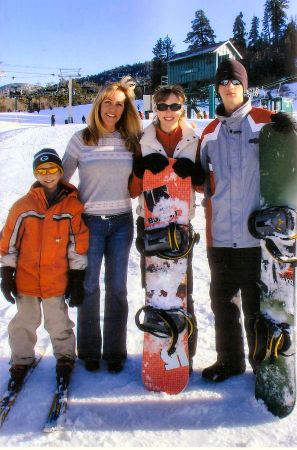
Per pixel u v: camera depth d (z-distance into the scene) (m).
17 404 2.12
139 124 2.52
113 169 2.38
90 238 2.40
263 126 2.13
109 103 2.34
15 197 8.38
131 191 2.50
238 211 2.21
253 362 2.33
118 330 2.49
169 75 33.44
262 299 2.10
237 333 2.36
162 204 2.28
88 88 76.94
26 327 2.30
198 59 30.89
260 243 2.12
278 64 61.44
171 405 2.12
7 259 2.20
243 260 2.23
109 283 2.48
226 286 2.31
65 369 2.30
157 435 1.88
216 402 2.13
